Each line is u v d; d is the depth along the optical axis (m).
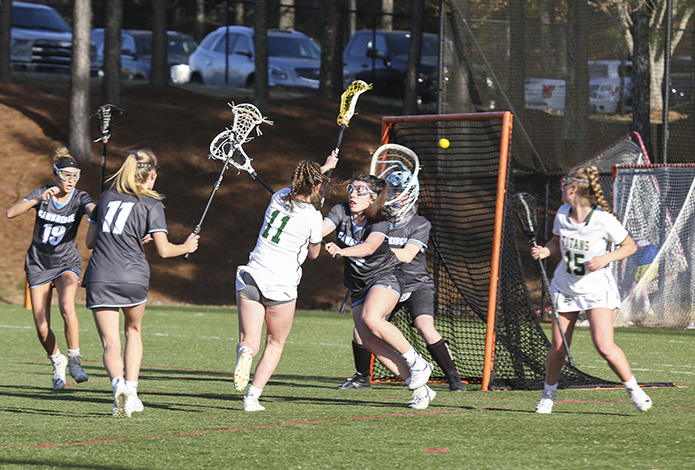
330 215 20.73
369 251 19.91
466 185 32.19
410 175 23.48
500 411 20.33
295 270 19.31
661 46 54.44
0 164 64.69
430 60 85.69
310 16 141.50
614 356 19.06
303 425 18.28
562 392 23.97
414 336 28.66
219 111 75.44
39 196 23.48
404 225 23.17
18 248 56.78
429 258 32.28
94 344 35.31
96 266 18.92
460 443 16.38
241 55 87.56
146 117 72.50
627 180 45.94
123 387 18.70
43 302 23.78
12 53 85.19
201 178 66.56
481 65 52.59
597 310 19.06
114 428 17.84
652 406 21.14
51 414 19.69
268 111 74.62
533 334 26.67
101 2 133.50
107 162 66.62
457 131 51.47
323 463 14.72
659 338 39.47
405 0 126.81
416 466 14.51
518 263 26.95
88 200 24.08
